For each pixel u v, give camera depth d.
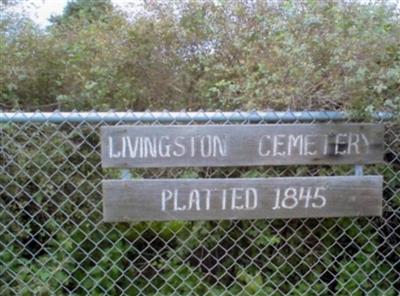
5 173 2.30
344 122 2.24
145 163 2.12
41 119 2.12
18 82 2.87
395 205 2.42
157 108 2.98
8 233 2.35
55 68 2.96
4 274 2.33
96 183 2.33
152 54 3.09
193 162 2.14
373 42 2.29
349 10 2.56
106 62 3.01
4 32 3.02
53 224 2.36
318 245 2.43
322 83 2.31
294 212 2.21
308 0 2.71
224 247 2.41
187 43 3.12
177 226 2.34
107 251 2.37
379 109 2.24
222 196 2.16
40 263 2.36
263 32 2.96
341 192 2.23
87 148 2.31
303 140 2.20
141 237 2.39
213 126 2.14
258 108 2.37
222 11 3.17
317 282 2.46
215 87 2.70
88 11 4.04
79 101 2.84
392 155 2.36
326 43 2.35
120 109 2.92
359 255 2.44
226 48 3.03
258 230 2.36
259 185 2.18
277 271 2.44
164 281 2.42
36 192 2.35
